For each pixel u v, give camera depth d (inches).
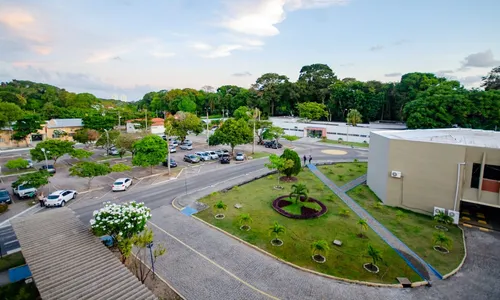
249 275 594.6
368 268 620.1
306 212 907.4
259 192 1124.5
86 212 925.8
